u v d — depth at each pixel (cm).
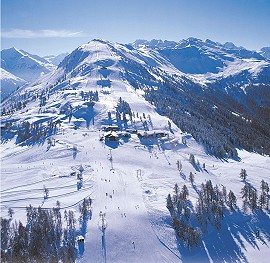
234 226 15712
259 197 17825
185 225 14862
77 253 13150
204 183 19012
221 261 13700
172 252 13788
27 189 17612
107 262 12962
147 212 15600
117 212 15488
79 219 14812
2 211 15438
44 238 13350
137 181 18725
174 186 18362
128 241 13912
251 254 14125
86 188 17650
